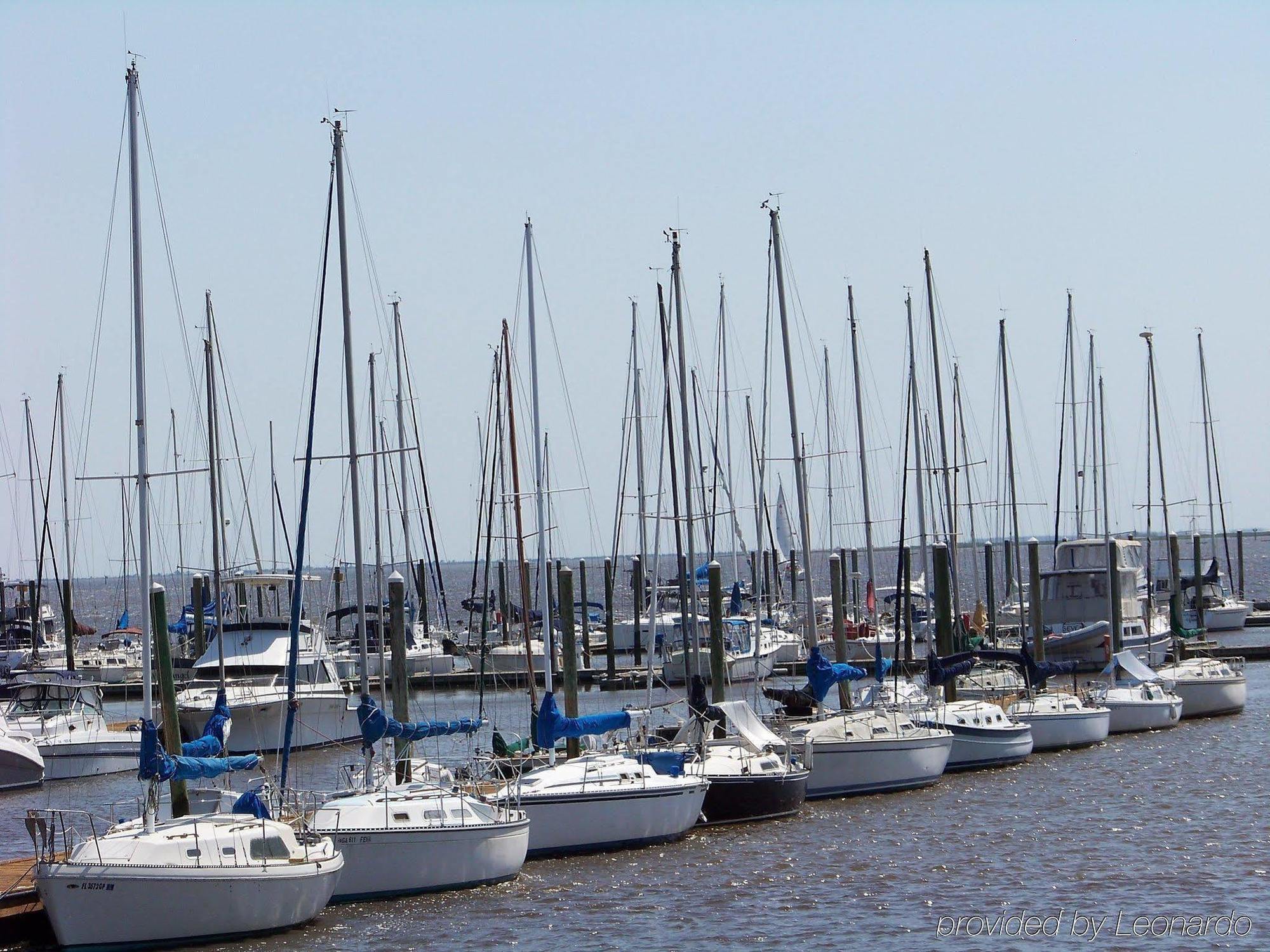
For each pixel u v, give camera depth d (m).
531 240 80.31
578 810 64.56
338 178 70.75
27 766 88.81
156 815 53.50
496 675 128.62
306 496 68.19
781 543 166.12
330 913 55.34
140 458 56.25
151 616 57.94
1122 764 89.88
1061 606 143.62
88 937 49.06
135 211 57.41
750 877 61.06
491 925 54.19
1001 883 60.16
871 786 79.19
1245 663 129.88
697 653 86.62
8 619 168.12
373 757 70.88
